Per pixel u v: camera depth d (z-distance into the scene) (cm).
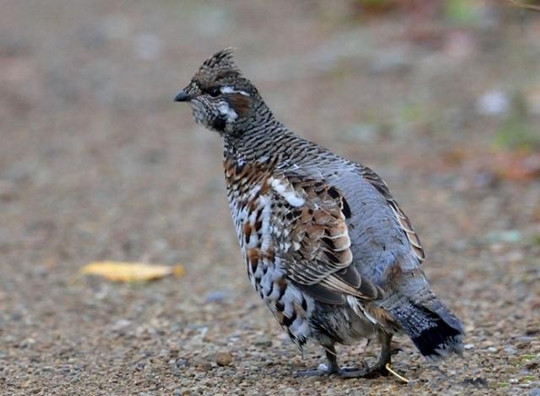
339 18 2514
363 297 762
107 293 1205
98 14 2814
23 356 985
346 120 1870
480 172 1572
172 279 1250
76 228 1462
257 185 847
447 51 2167
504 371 826
